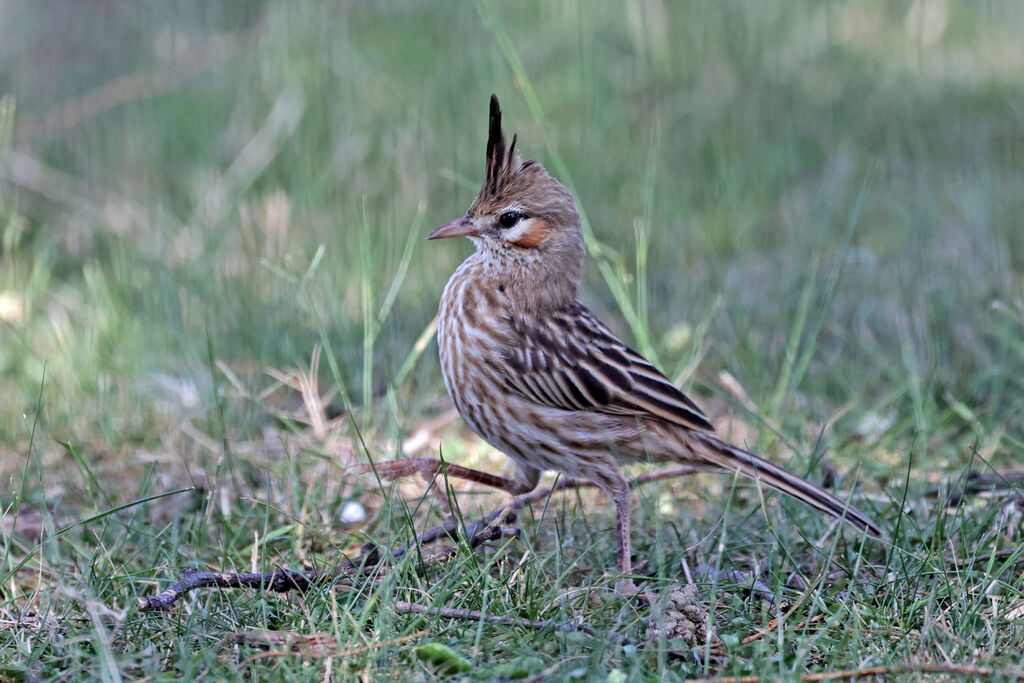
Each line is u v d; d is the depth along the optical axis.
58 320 13.27
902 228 15.34
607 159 17.30
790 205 16.38
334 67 19.98
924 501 9.38
